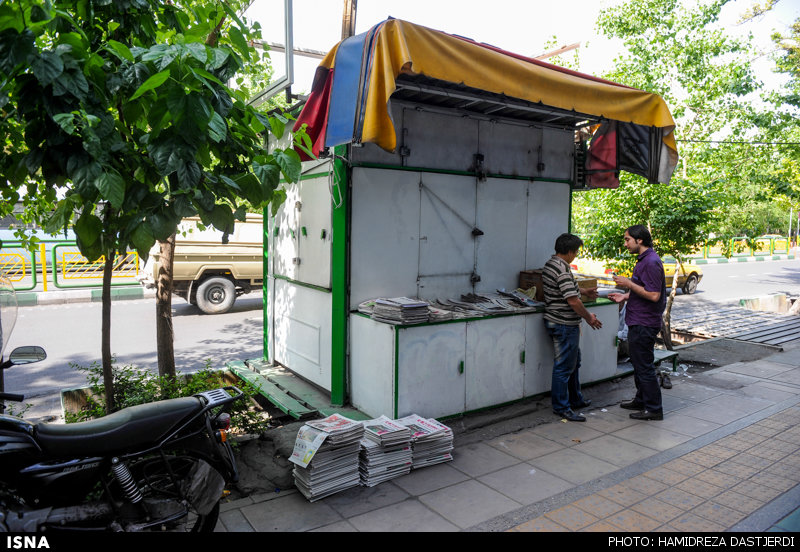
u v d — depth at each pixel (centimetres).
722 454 438
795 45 1116
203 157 286
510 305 533
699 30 1022
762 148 988
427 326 460
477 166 551
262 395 557
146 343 881
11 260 1398
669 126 523
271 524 333
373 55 360
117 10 305
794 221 3456
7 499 257
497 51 441
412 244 519
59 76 239
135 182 289
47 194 384
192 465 300
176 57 259
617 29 1062
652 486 384
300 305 573
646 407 520
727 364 737
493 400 517
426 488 380
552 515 345
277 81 514
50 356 791
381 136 356
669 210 724
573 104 461
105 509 272
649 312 509
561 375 514
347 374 501
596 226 804
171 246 490
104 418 279
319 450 362
